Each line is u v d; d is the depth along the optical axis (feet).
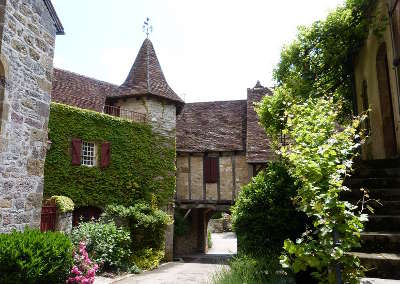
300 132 14.11
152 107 54.19
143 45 61.52
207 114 65.10
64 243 20.33
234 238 104.73
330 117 14.46
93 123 47.06
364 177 20.03
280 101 30.99
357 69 33.65
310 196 12.00
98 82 61.05
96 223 40.24
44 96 23.41
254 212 24.16
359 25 29.04
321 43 31.24
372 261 12.05
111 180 47.80
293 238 22.99
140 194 50.62
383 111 26.91
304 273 16.44
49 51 24.23
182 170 57.06
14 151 20.18
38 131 22.65
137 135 51.49
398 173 19.38
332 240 10.93
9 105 19.69
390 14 22.41
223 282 20.07
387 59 25.20
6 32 19.51
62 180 43.14
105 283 32.45
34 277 17.81
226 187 55.21
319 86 33.27
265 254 22.50
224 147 56.49
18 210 20.58
